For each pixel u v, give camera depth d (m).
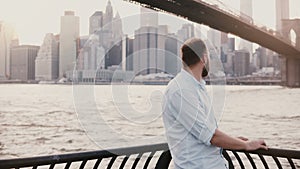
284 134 10.73
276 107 12.24
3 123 8.84
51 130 7.94
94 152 1.74
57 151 6.59
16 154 8.03
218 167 1.52
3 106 9.17
